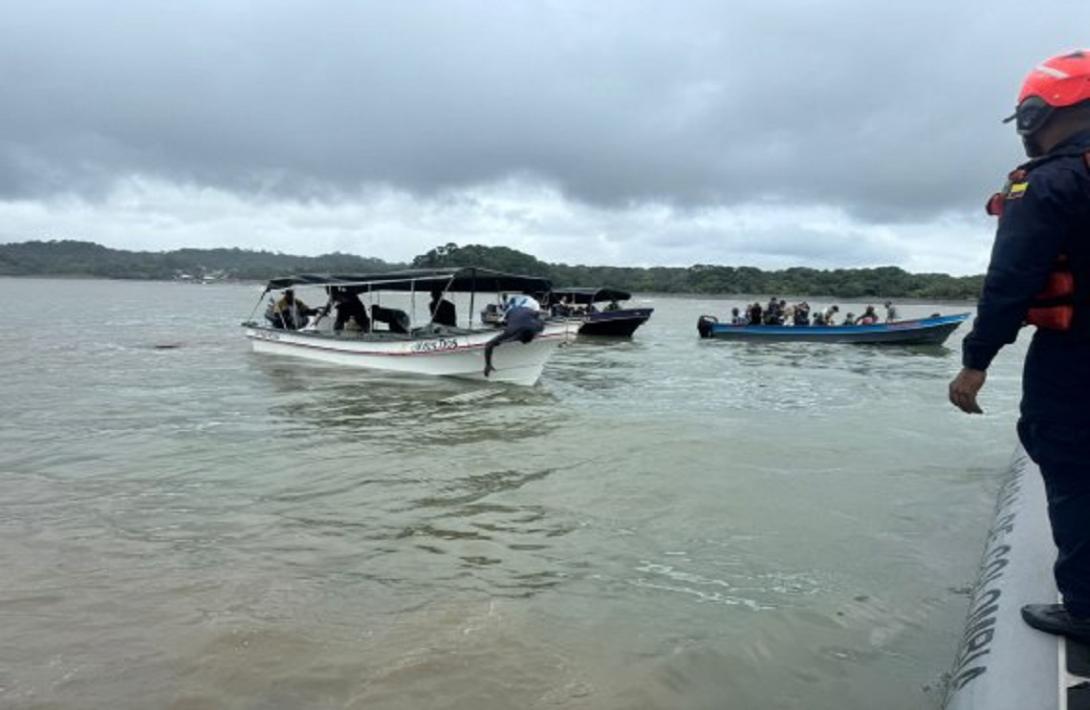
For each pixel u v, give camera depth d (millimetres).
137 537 6574
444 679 4281
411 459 9492
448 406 13906
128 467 8992
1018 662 2955
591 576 5812
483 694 4141
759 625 4996
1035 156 2797
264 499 7746
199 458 9469
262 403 13914
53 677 4262
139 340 28203
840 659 4578
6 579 5613
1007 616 3291
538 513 7355
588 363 22906
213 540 6516
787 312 34031
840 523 7094
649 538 6668
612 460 9492
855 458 9742
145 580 5629
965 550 6418
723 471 8969
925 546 6512
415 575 5793
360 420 12289
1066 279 2588
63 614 5047
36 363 20203
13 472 8734
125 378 17234
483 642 4711
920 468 9234
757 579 5781
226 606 5188
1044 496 4652
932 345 29500
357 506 7539
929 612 5230
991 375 20953
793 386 17672
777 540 6637
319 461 9359
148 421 11961
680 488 8219
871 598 5445
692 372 20531
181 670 4344
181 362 20469
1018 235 2553
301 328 22266
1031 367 2811
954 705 3055
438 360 17359
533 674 4348
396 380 17266
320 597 5359
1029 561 3730
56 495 7816
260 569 5871
